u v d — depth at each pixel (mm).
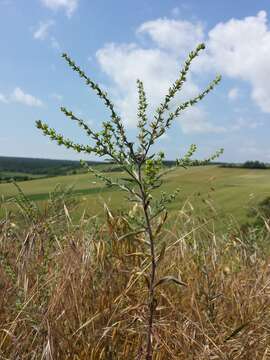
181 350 3486
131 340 3576
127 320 3605
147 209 3066
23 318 3625
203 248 4832
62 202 5070
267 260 4789
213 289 4059
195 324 3619
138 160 2908
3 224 5039
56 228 4973
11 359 3359
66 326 3672
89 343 3445
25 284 3840
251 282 4508
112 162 2910
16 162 107125
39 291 3754
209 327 3768
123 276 3941
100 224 4574
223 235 5227
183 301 3963
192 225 5062
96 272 3982
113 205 4398
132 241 3930
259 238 5453
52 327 3518
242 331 3711
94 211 4801
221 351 3471
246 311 3891
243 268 4656
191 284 4031
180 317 3775
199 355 3447
